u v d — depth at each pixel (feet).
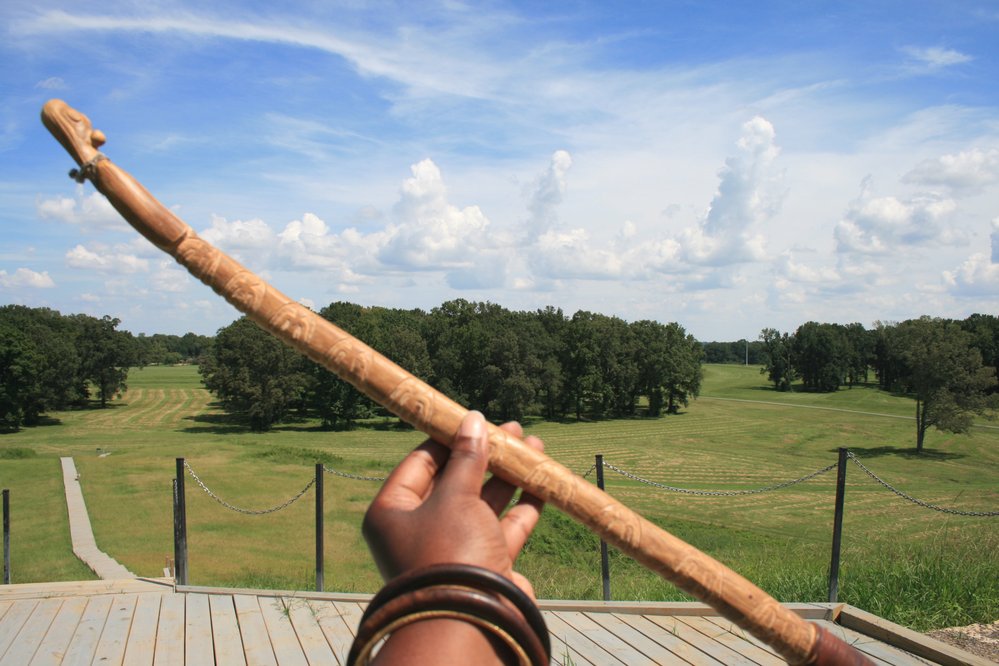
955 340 227.61
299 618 19.44
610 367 319.06
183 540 23.39
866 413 344.28
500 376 277.85
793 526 109.81
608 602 19.53
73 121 3.35
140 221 3.37
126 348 334.24
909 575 20.04
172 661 16.62
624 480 175.11
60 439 221.66
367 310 374.43
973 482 179.11
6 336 251.39
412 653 2.34
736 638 17.19
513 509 3.52
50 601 20.86
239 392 253.85
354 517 92.17
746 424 300.81
